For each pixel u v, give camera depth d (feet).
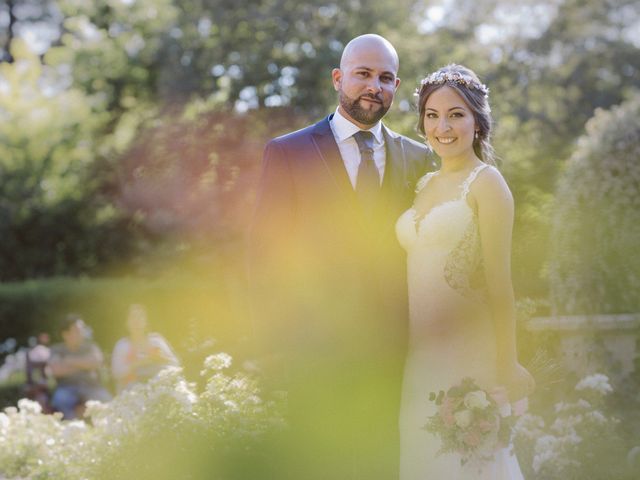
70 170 68.03
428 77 13.52
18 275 67.87
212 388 16.75
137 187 56.03
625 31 73.67
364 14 53.57
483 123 13.43
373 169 13.75
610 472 16.39
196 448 15.65
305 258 13.75
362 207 13.65
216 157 51.42
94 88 67.31
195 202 51.49
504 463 13.10
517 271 24.34
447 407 12.82
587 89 71.15
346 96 13.74
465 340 13.10
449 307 13.12
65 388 29.19
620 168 21.54
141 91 66.44
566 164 23.12
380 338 13.52
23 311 54.80
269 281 13.73
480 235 13.04
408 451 13.42
